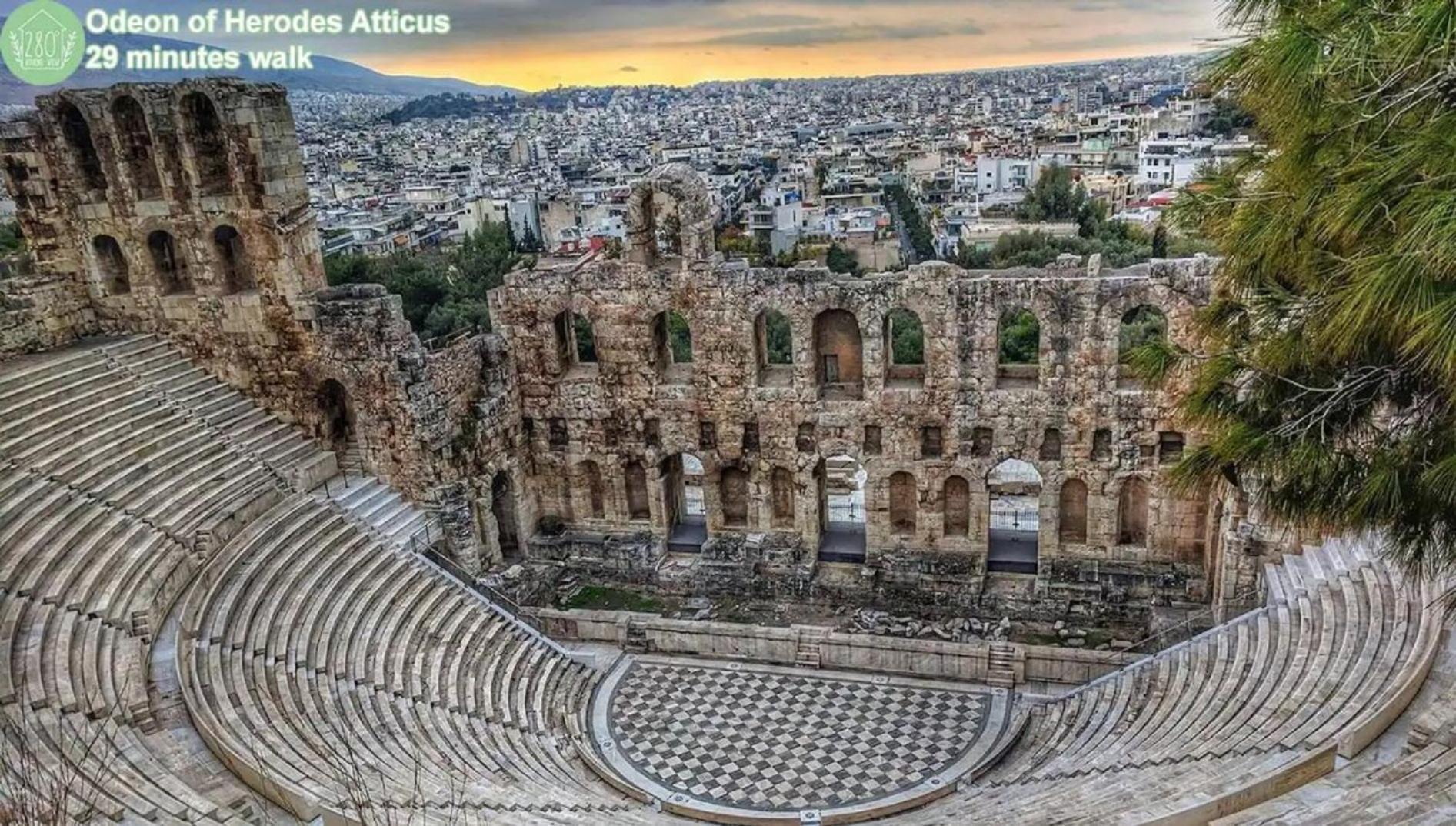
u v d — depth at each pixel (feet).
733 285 133.28
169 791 69.72
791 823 94.48
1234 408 56.18
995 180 497.46
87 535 102.78
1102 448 128.98
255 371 139.13
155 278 138.10
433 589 120.57
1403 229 40.04
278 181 131.23
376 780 81.61
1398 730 71.05
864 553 142.92
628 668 125.08
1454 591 55.93
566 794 93.40
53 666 83.41
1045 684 116.06
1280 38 45.19
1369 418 51.52
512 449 147.33
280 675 96.37
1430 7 38.01
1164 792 72.28
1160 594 128.26
